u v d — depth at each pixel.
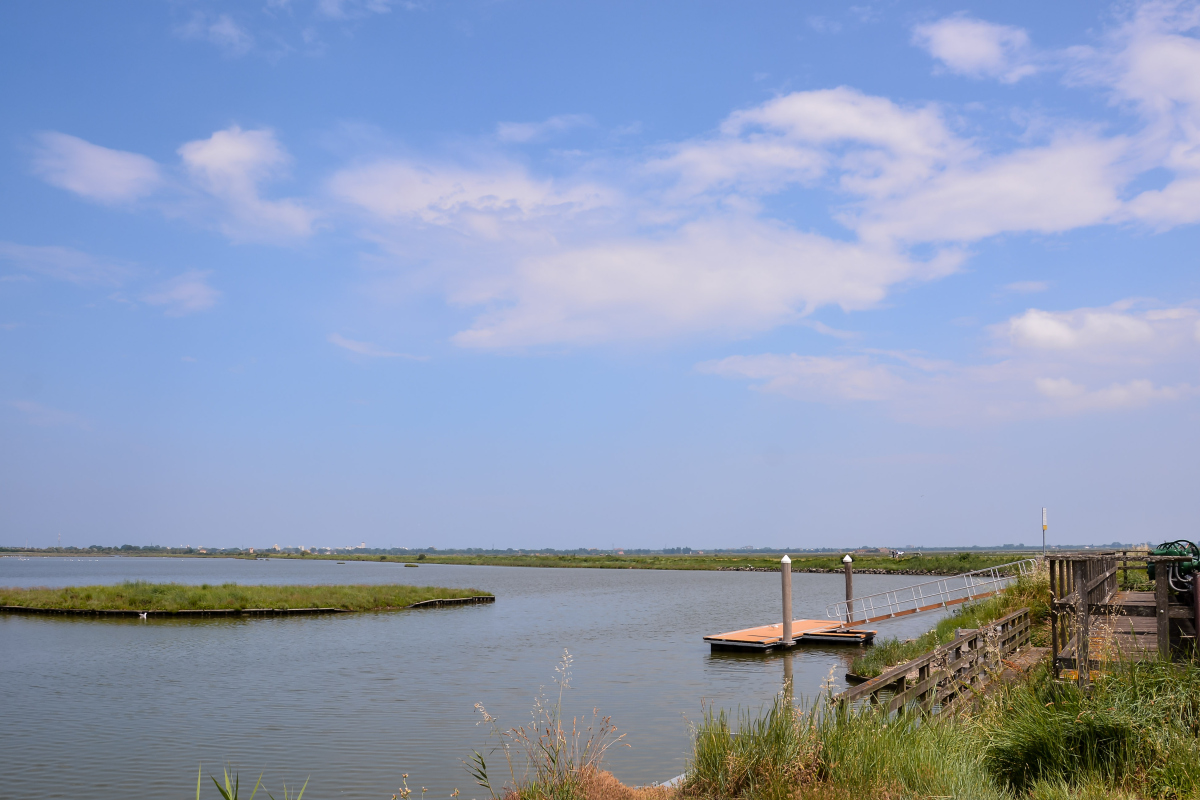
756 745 7.91
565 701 19.14
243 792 12.32
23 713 18.14
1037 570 25.67
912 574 92.44
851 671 21.45
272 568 149.88
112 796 12.26
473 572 118.81
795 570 113.94
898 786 6.81
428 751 14.54
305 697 19.91
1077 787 6.54
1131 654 8.81
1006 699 9.27
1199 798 6.01
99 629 34.94
